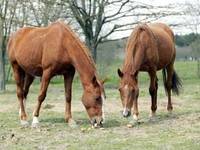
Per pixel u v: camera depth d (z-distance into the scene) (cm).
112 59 3488
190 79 3144
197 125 1002
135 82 997
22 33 1156
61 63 1034
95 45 2423
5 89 2516
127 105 977
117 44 3331
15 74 1170
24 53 1097
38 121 1092
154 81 1113
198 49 3609
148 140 868
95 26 2431
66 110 1086
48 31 1061
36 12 2370
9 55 1176
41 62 1066
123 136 916
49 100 1786
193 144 819
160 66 1179
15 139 920
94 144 850
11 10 2425
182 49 3788
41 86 1059
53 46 1032
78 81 3131
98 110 996
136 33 1040
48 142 886
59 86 2773
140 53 1030
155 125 1032
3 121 1195
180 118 1119
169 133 928
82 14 2370
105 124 1073
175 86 1270
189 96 1805
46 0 2272
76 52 1009
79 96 1942
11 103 1736
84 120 1173
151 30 1102
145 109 1403
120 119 1168
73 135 948
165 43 1162
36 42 1075
